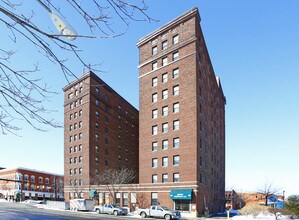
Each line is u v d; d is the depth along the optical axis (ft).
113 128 253.44
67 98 246.68
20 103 14.02
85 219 109.09
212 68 214.69
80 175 218.38
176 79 161.27
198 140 147.84
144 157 167.84
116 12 13.37
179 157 150.00
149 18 13.92
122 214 139.95
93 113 226.58
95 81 232.94
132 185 169.68
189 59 156.97
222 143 263.29
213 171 194.80
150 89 174.60
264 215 124.06
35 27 11.84
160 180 155.94
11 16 11.46
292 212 122.42
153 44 180.14
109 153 241.35
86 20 13.16
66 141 238.48
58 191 357.41
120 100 273.33
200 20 166.71
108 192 188.75
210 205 170.71
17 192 310.04
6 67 13.20
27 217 115.96
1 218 110.93
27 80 13.83
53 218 112.27
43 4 11.37
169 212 118.11
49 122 15.15
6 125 14.46
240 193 340.39
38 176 340.80
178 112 156.15
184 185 143.74
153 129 167.73
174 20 168.04
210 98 199.52
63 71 14.33
